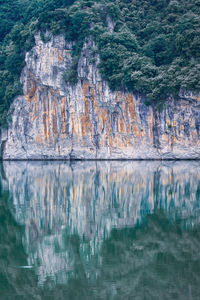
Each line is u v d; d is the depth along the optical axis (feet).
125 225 68.39
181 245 56.39
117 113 259.39
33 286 42.93
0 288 42.34
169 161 234.79
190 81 221.25
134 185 119.55
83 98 270.67
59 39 271.69
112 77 249.55
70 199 95.96
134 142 254.27
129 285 42.34
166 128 239.91
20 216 76.28
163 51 256.52
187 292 40.52
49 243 58.34
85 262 49.93
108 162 242.99
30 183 129.59
